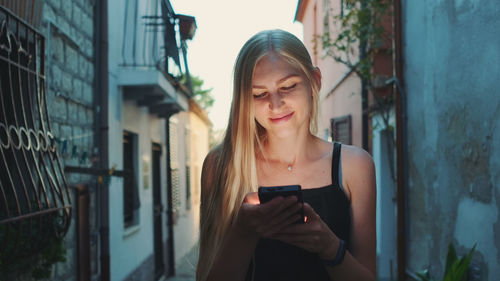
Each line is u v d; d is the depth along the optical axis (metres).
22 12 3.02
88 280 4.33
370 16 5.60
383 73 5.60
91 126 4.68
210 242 1.52
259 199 1.20
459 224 3.27
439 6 3.51
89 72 4.63
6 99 3.11
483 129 2.91
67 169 3.90
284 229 1.19
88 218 4.40
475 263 3.03
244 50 1.44
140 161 6.91
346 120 7.66
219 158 1.54
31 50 3.27
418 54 3.97
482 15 2.89
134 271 6.33
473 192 3.07
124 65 5.65
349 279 1.29
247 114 1.44
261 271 1.46
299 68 1.42
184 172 11.53
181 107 8.14
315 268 1.45
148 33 6.39
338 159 1.50
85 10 4.51
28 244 2.93
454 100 3.32
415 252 4.11
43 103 3.40
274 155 1.53
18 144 3.05
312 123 1.57
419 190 4.02
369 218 1.48
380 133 6.07
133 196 6.62
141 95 5.93
